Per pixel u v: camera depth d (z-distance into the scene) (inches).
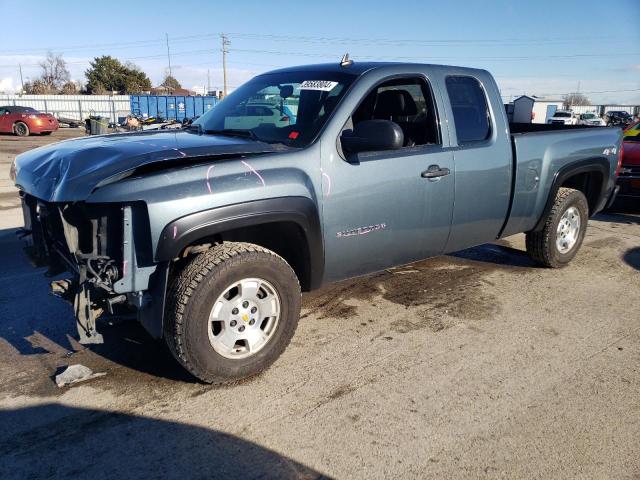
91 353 146.4
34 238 148.6
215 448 109.0
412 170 155.0
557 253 218.4
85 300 119.6
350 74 154.3
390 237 155.9
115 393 127.5
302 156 135.3
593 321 174.7
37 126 1013.8
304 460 105.9
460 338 160.2
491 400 127.7
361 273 157.9
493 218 185.9
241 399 125.7
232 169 124.6
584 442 113.1
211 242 137.8
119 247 118.6
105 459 105.3
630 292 202.2
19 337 155.6
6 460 104.3
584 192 236.4
